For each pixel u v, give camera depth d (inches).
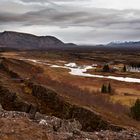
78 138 872.3
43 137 833.5
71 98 2940.5
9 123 891.4
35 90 3139.8
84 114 2327.8
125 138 923.4
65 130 951.0
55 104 2714.1
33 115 1060.5
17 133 832.3
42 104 2753.4
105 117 2251.5
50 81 4616.1
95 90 4153.5
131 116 2573.8
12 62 5684.1
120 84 4913.9
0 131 827.4
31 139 808.9
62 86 4217.5
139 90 4360.2
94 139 885.2
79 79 5191.9
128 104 3257.9
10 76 4205.2
